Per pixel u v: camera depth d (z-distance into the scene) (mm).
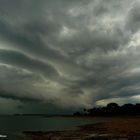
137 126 57188
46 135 45062
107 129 50719
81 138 35375
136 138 31641
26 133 54281
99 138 32844
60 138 37125
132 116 163875
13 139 43688
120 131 43906
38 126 93312
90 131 48625
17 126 95188
